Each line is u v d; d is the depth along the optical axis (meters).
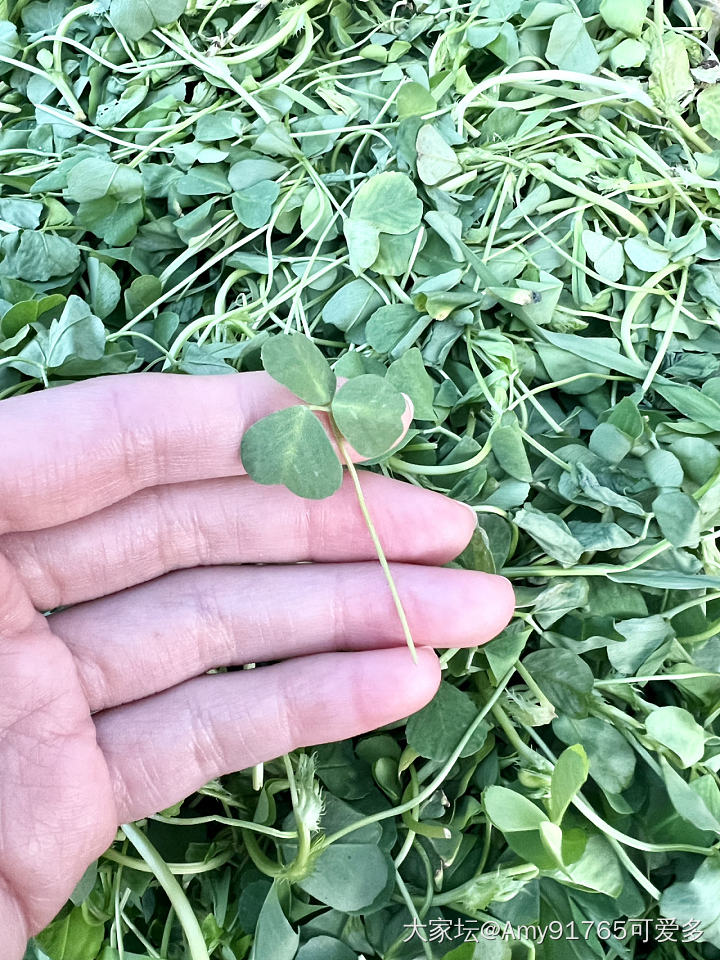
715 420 0.14
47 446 0.13
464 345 0.15
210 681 0.14
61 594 0.14
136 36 0.17
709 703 0.14
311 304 0.16
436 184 0.16
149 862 0.13
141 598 0.14
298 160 0.17
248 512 0.14
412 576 0.14
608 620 0.14
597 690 0.14
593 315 0.16
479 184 0.17
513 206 0.16
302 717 0.13
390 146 0.17
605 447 0.14
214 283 0.17
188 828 0.15
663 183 0.16
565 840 0.13
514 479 0.14
